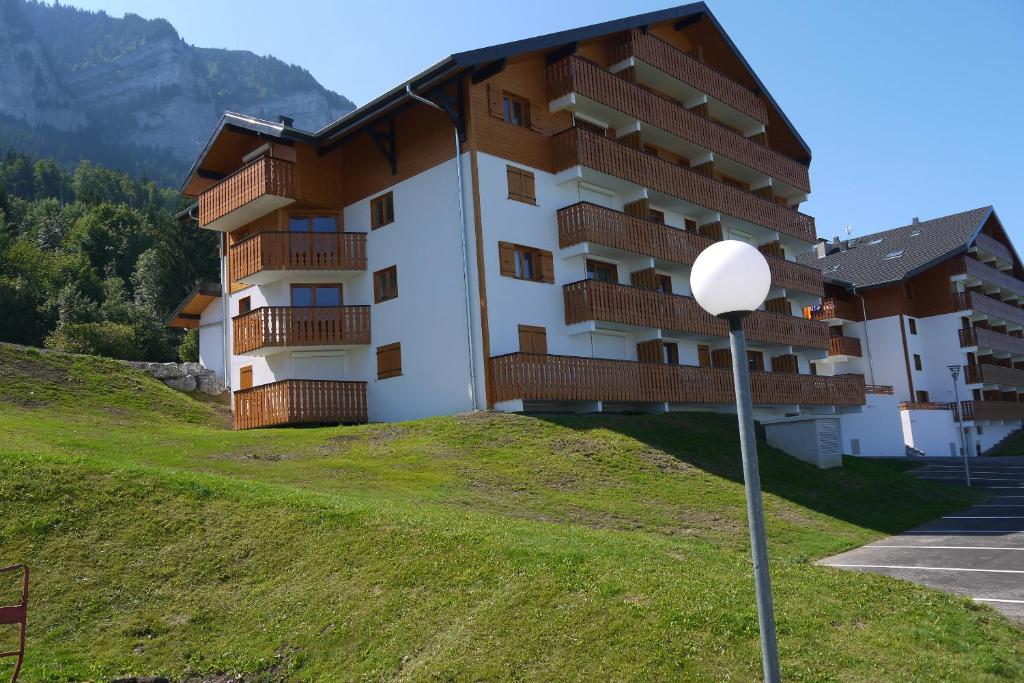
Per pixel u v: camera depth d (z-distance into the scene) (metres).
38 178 137.75
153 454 16.30
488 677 7.45
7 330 50.91
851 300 48.09
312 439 19.09
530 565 9.32
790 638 7.69
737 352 5.25
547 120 25.14
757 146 33.47
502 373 21.22
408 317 24.05
